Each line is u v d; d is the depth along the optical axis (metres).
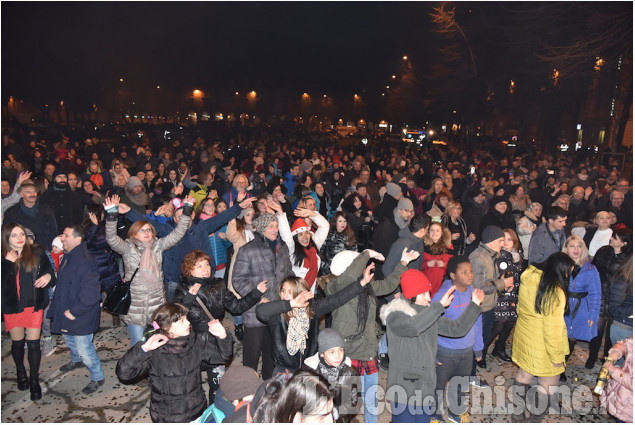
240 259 5.02
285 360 4.10
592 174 14.18
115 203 4.91
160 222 6.34
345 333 4.19
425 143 39.41
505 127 42.75
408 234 6.09
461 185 11.21
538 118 38.44
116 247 4.94
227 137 37.59
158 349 3.49
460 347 4.39
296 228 5.10
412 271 3.97
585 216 9.09
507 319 5.78
